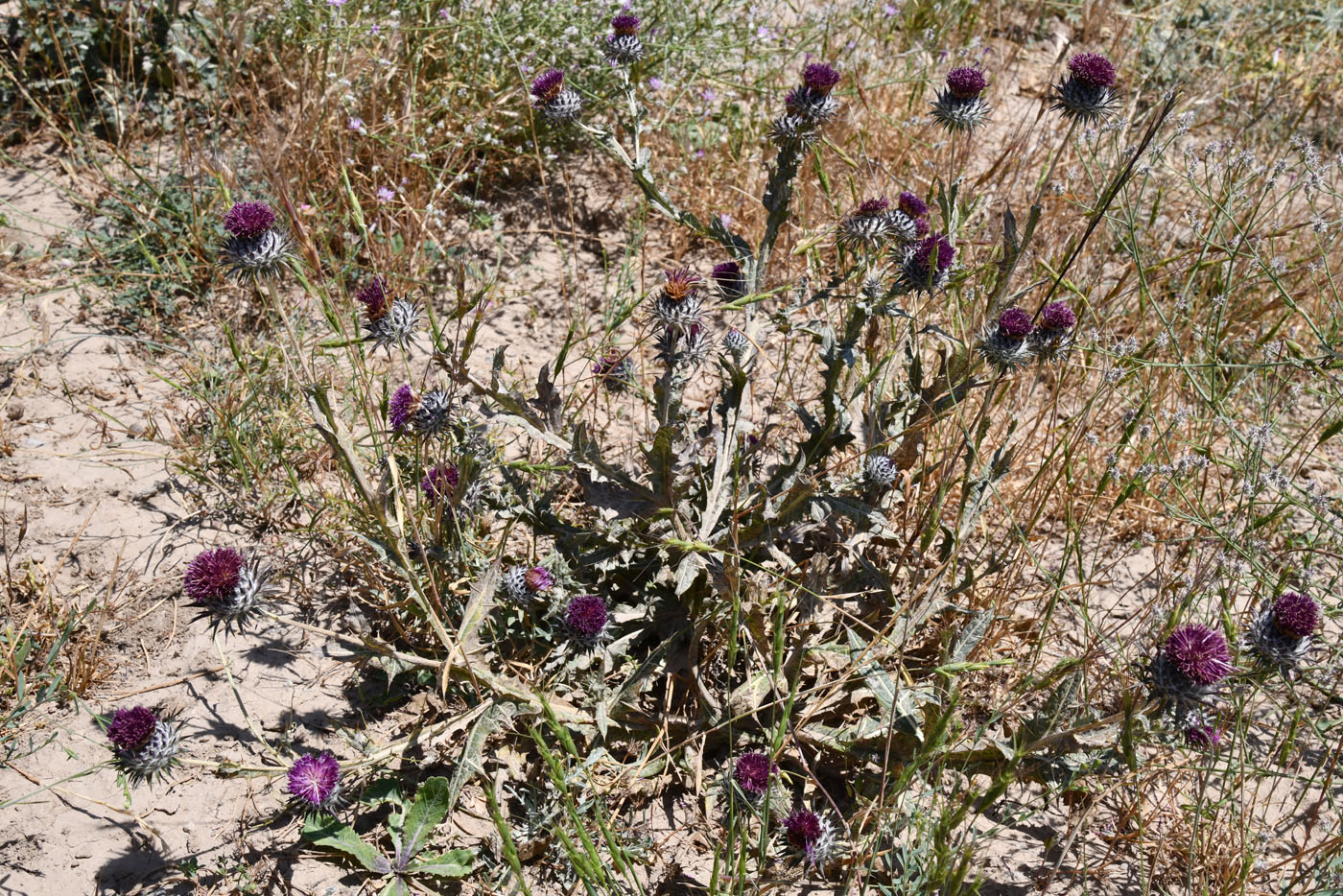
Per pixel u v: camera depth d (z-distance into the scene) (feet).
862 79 5.20
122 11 4.76
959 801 2.94
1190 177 4.08
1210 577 3.17
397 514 2.85
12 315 3.99
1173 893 2.85
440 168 4.63
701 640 3.08
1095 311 3.93
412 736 2.81
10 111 4.63
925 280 3.03
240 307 4.11
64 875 2.73
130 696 3.07
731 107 5.05
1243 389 4.10
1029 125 5.45
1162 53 5.93
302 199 4.21
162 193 4.28
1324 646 3.25
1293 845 2.95
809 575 2.99
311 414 3.49
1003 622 3.26
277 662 3.17
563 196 4.80
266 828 2.83
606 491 2.95
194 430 3.72
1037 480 3.46
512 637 3.09
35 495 3.48
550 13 4.80
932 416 3.06
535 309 4.25
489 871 2.79
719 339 3.99
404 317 2.88
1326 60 6.16
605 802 2.90
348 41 4.52
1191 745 2.75
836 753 3.01
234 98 4.52
